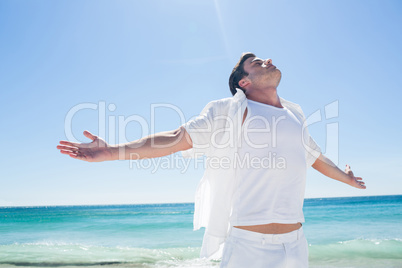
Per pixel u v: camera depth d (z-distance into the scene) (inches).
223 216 78.4
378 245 450.0
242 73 96.0
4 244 513.3
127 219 995.9
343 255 393.4
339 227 693.9
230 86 102.5
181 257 394.3
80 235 643.5
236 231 77.7
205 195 85.3
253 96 94.0
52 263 363.9
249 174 79.5
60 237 621.0
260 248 76.1
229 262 76.2
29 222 914.7
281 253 77.0
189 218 1011.9
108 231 691.4
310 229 667.4
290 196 81.1
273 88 94.0
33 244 517.0
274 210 78.2
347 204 1820.9
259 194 78.9
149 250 444.5
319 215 973.8
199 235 620.7
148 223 827.4
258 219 76.9
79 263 363.9
